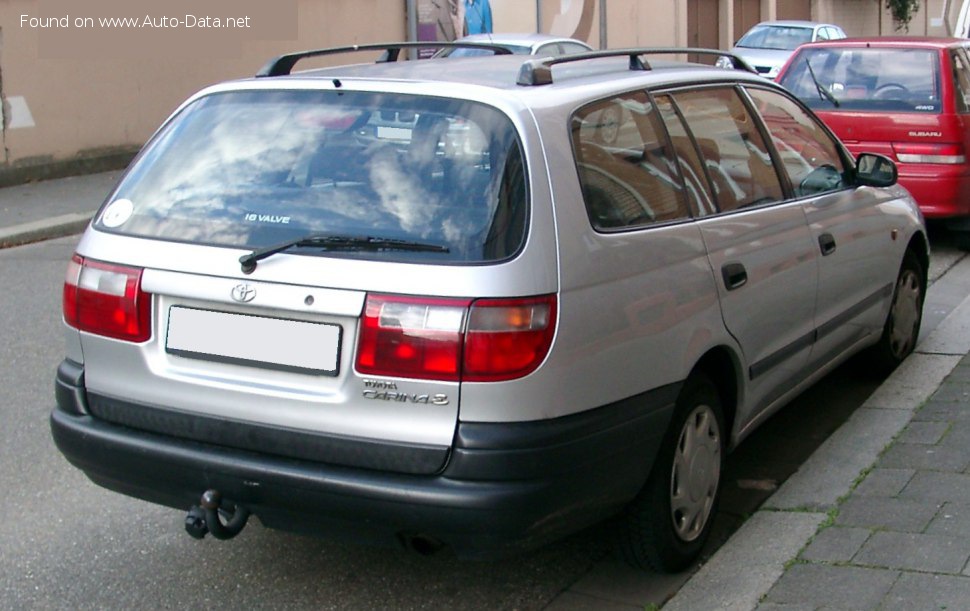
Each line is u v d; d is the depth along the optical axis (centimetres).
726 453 468
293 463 368
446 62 465
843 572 412
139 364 393
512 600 427
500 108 381
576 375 364
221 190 399
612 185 399
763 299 470
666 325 402
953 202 973
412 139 386
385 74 423
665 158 436
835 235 546
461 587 438
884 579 404
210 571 451
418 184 375
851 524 451
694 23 3353
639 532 416
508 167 369
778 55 2317
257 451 375
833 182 573
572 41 1678
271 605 425
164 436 391
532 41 1596
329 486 360
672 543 425
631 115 427
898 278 642
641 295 392
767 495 519
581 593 429
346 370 361
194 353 384
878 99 1008
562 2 2658
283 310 369
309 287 364
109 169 1532
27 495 523
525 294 353
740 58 556
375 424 359
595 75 439
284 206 386
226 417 379
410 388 353
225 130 418
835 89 1033
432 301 352
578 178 382
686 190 439
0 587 437
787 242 497
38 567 454
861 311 589
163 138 429
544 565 454
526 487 352
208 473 378
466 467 349
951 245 1067
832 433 584
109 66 1517
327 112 405
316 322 365
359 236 367
